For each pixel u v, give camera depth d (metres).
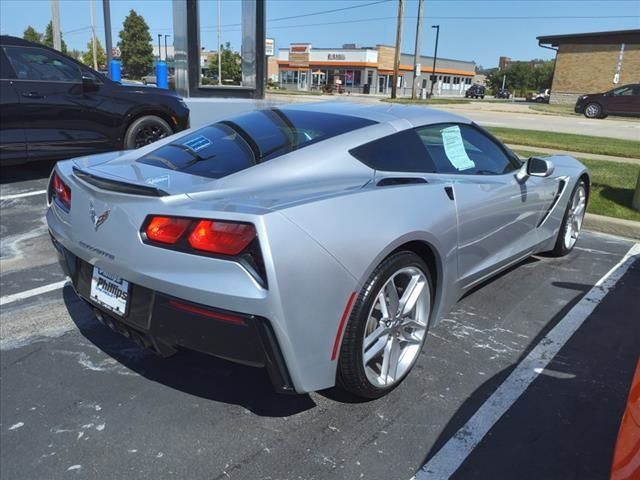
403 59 68.44
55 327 3.39
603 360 3.07
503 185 3.47
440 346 3.19
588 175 4.82
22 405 2.60
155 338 2.29
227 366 2.97
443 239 2.80
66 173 2.86
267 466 2.22
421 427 2.46
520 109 30.00
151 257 2.22
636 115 23.03
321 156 2.71
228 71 25.88
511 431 2.44
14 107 6.28
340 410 2.58
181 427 2.46
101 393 2.71
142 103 7.37
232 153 2.82
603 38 38.25
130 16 62.19
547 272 4.42
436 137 3.24
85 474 2.17
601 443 2.37
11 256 4.58
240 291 2.04
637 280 4.29
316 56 66.62
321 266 2.16
